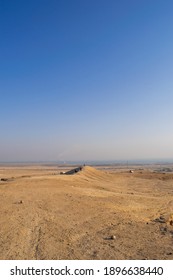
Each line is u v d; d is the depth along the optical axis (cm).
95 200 2478
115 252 1192
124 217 1916
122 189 3953
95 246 1263
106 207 2202
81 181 4041
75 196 2586
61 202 2225
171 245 1321
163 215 2194
